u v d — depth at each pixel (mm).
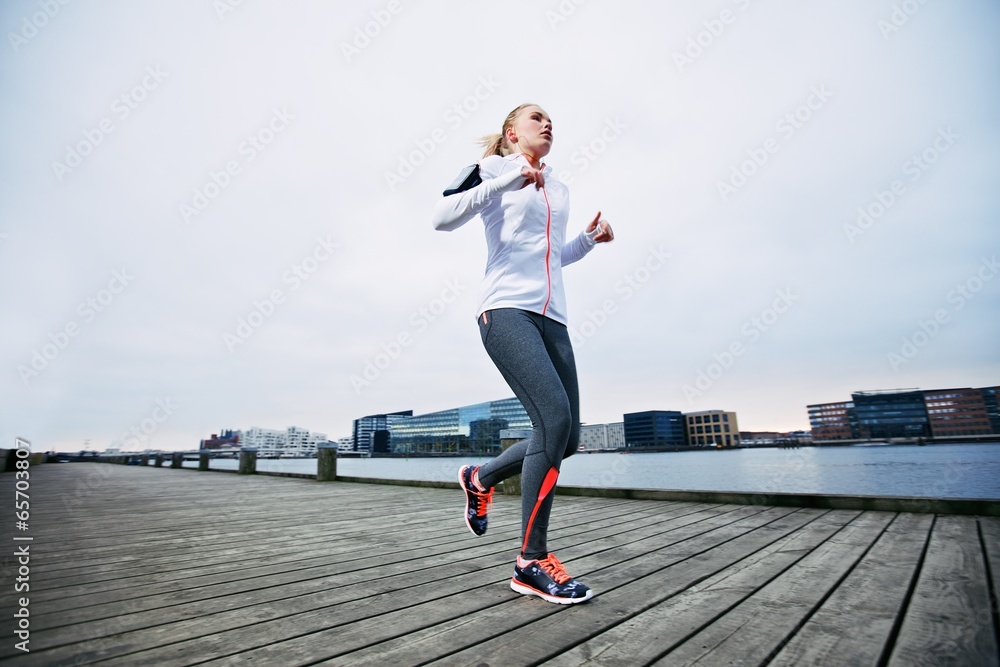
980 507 2551
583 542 2154
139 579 1620
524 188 1439
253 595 1412
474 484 1562
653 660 883
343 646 993
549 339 1428
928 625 1033
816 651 906
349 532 2615
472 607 1258
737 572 1565
